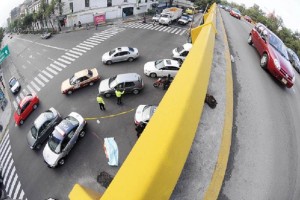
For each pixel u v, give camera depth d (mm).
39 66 34938
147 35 36344
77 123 17016
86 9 50719
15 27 86875
